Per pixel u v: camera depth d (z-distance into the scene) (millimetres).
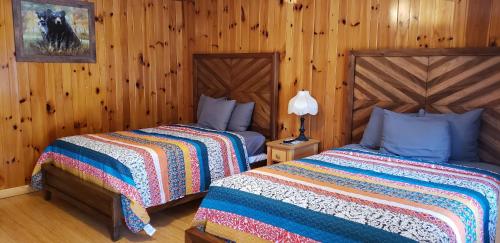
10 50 3986
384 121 3279
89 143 3564
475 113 3049
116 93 4863
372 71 3660
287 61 4363
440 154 2941
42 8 4152
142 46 5039
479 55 3064
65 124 4465
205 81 5223
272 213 2027
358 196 2080
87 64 4566
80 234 3191
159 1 5145
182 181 3408
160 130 4262
